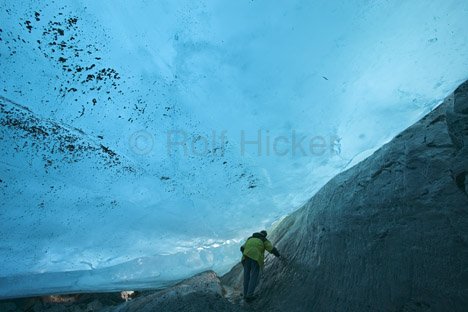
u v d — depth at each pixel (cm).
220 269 771
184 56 421
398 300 282
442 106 378
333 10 395
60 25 383
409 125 416
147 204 537
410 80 405
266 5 396
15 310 874
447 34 370
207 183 521
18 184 462
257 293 518
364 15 393
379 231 346
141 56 415
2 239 511
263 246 525
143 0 395
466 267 246
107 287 718
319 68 423
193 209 561
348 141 466
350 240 384
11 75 391
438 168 321
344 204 434
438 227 285
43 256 561
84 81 411
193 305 450
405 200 335
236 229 618
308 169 506
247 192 546
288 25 404
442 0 360
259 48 415
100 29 395
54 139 441
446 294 249
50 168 458
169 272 702
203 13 401
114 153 464
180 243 638
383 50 403
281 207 582
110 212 536
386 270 312
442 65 381
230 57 420
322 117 452
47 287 640
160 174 496
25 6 370
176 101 443
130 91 428
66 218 521
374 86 425
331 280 376
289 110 448
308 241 489
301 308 389
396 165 379
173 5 399
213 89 438
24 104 408
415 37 386
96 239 566
